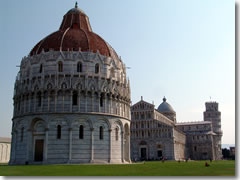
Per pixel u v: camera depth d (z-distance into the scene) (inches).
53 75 3026.6
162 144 6225.4
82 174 1617.9
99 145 2952.8
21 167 2341.3
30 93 3038.9
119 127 3201.3
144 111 6515.8
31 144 2913.4
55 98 2938.0
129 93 3575.3
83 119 2940.5
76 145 2859.3
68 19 3804.1
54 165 2566.4
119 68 3422.7
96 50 3331.7
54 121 2896.2
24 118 3031.5
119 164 2800.2
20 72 3373.5
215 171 1876.2
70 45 3270.2
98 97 3051.2
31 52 3474.4
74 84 2989.7
